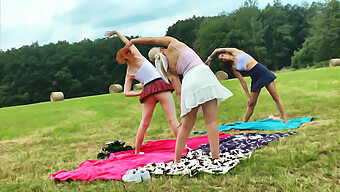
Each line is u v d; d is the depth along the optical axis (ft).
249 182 11.76
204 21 201.26
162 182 12.66
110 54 208.64
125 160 16.87
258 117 31.53
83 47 211.41
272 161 13.61
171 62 15.75
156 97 19.49
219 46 187.73
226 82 67.10
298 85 47.93
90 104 52.42
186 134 15.15
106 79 202.59
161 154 17.80
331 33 170.50
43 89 194.39
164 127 31.71
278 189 10.92
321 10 177.88
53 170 17.75
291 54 203.82
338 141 15.23
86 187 13.20
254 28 191.21
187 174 13.16
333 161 12.66
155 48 16.53
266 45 198.90
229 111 35.99
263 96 41.45
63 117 42.01
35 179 15.88
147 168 14.20
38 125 37.88
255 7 197.47
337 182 11.00
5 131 35.65
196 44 199.82
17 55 201.98
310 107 32.42
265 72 25.73
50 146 26.32
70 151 23.24
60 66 199.52
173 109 19.49
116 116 40.37
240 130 25.25
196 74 14.62
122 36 20.77
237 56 26.45
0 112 53.01
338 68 70.38
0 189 14.78
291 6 213.25
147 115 19.74
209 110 14.82
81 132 32.83
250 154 15.11
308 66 170.60
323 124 20.66
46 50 206.80
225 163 13.88
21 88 189.88
